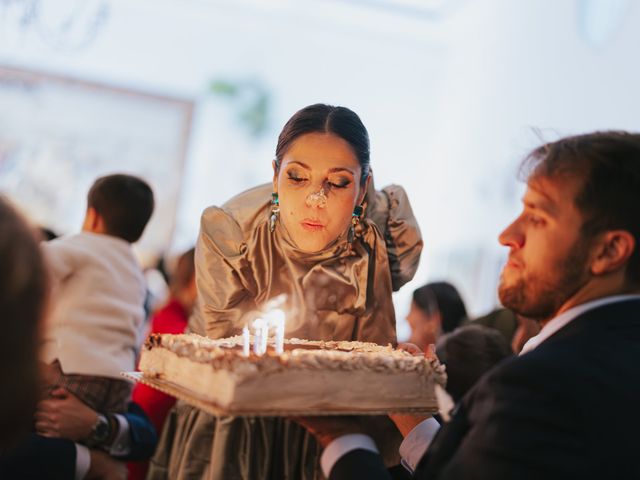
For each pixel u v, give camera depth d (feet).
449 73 28.37
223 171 27.14
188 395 4.26
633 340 3.73
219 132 27.17
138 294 7.47
